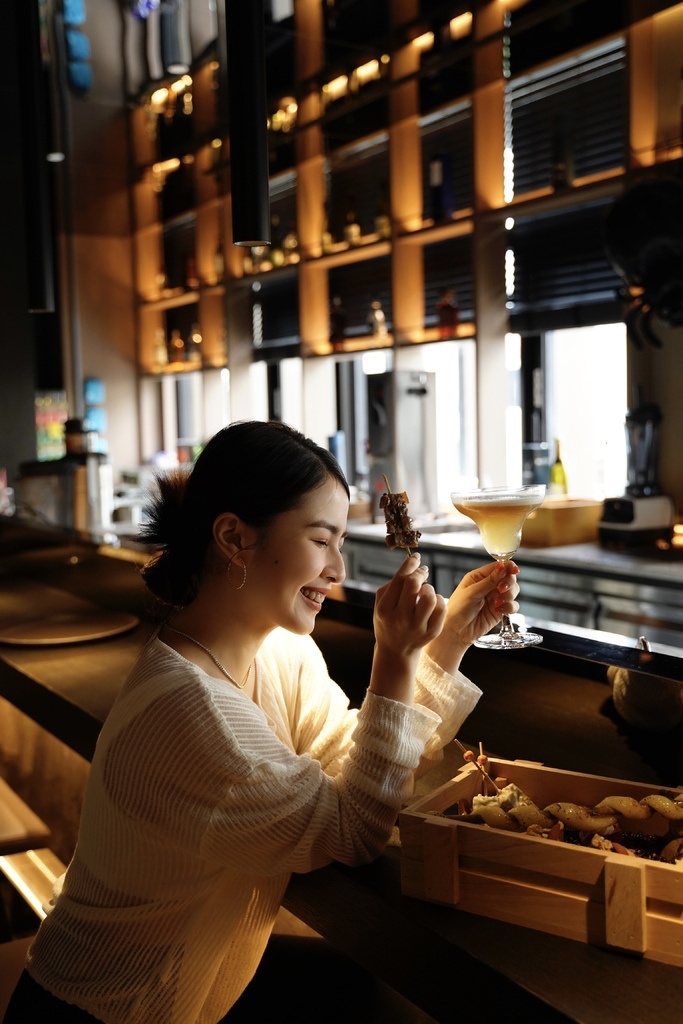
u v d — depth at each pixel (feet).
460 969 2.88
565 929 2.92
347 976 4.24
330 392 17.38
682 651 4.32
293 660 4.32
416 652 3.59
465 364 15.81
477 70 12.90
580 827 3.16
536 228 13.56
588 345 13.66
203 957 3.57
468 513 4.09
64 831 7.56
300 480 3.50
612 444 13.50
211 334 19.29
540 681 4.38
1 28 16.46
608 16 11.56
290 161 16.76
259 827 3.28
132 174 20.22
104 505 12.75
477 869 3.09
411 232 14.38
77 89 19.16
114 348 20.89
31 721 8.19
